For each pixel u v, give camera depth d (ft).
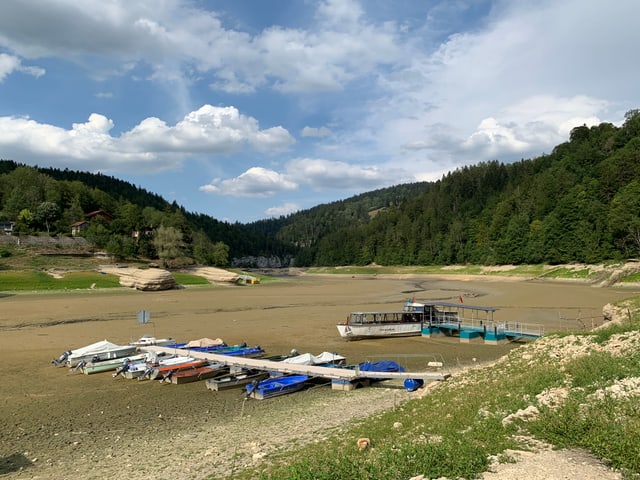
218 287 364.79
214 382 88.58
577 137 618.03
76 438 61.77
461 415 51.01
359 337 147.23
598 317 175.11
